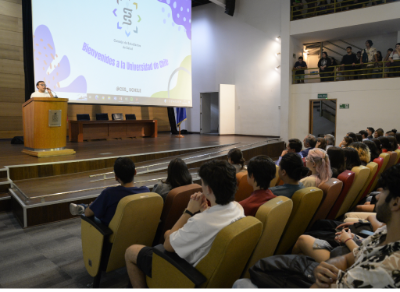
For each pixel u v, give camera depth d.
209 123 13.38
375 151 4.00
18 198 3.34
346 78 10.07
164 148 6.73
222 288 1.46
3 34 8.05
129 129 9.51
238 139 9.95
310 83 10.29
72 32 6.51
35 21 5.94
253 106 11.74
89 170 4.91
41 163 4.39
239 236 1.30
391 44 10.00
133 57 7.77
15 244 2.70
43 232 3.00
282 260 1.49
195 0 12.35
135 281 1.70
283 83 10.59
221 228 1.35
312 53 11.52
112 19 7.23
